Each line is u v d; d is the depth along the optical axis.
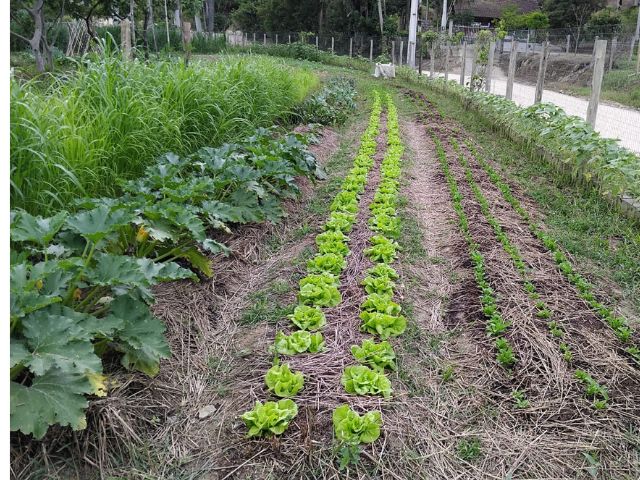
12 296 2.34
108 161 4.62
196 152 5.77
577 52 24.72
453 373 3.31
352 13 37.81
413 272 4.62
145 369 2.86
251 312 3.86
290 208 5.93
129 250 3.94
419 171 8.08
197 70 6.78
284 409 2.79
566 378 3.22
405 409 2.96
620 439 2.79
